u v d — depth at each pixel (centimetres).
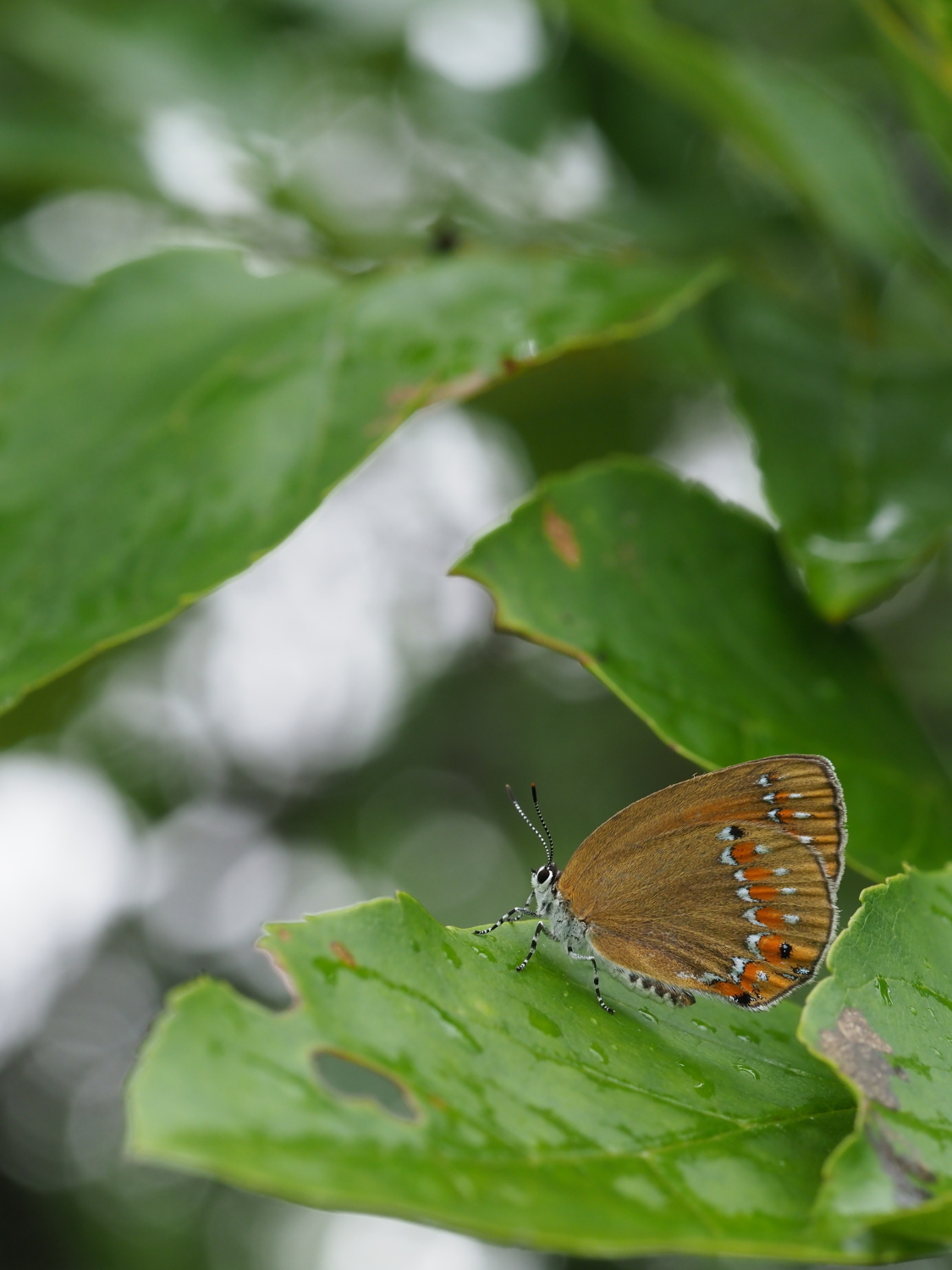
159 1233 74
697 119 45
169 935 66
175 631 55
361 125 46
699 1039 40
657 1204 38
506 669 61
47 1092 73
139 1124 38
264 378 40
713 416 49
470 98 45
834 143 42
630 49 42
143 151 44
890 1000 39
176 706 59
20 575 40
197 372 40
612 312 40
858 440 41
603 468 41
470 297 41
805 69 45
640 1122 39
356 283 41
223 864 65
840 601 41
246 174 44
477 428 48
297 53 45
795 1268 47
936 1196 38
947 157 42
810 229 44
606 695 59
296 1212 74
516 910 42
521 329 40
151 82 44
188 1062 38
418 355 40
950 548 48
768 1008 40
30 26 44
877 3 41
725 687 41
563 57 46
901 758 41
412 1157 38
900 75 42
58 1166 75
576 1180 38
